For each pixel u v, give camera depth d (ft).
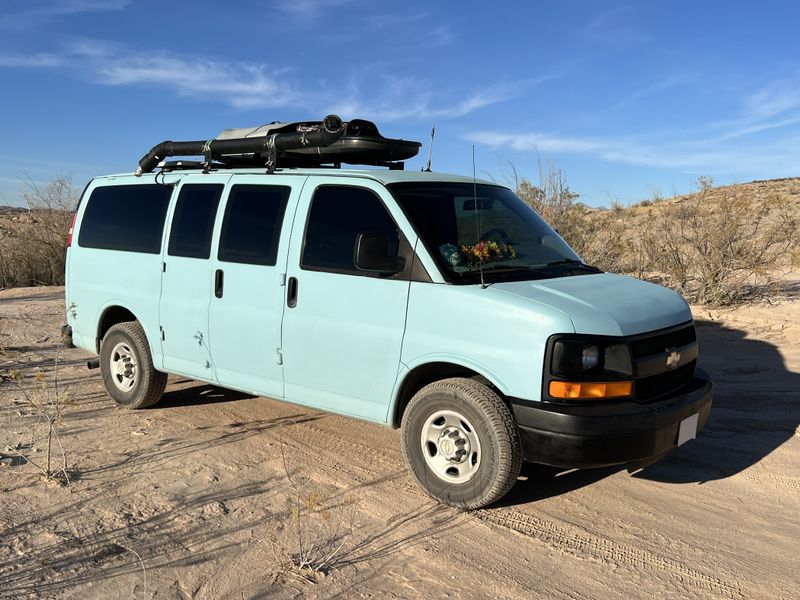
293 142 18.26
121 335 21.76
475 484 14.42
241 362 18.48
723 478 16.81
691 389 15.47
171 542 13.30
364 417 16.24
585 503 15.43
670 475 17.01
